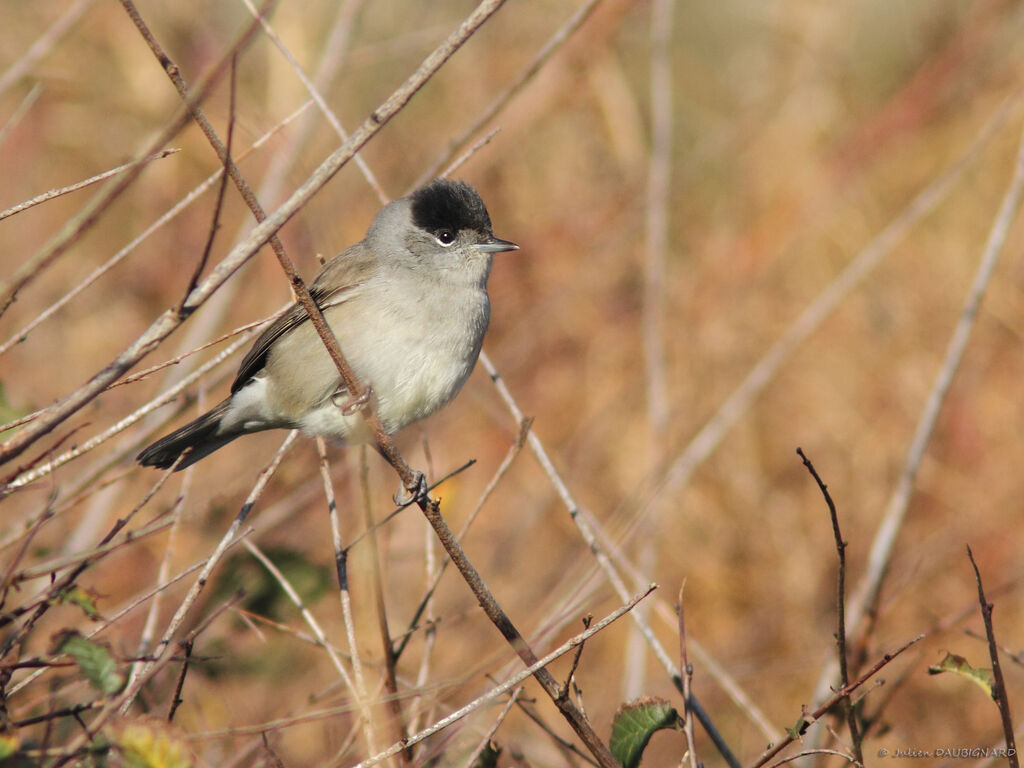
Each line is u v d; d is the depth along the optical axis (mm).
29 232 12570
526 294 13852
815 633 11383
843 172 14492
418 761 6035
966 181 14586
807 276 14305
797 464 12812
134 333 12164
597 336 13445
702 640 11625
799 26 15852
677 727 6086
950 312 13742
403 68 14172
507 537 11750
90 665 5035
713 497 12469
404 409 8391
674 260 14359
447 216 8445
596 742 5863
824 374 13438
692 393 13094
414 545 11156
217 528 10078
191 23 13281
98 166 13070
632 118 14398
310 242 11906
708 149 15016
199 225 12758
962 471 12570
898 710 10297
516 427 12633
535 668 5504
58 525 9758
